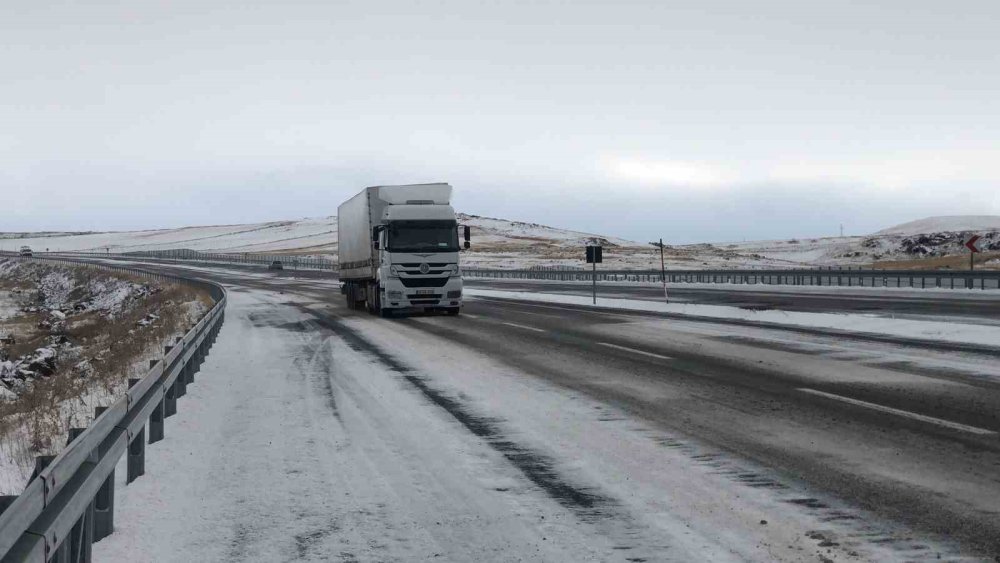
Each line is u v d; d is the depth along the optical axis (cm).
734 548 533
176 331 2534
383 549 549
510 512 624
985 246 12312
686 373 1368
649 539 555
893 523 577
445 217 2848
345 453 834
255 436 924
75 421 1150
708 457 785
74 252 19688
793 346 1731
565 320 2633
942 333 1917
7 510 357
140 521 615
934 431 880
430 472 752
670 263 11338
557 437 890
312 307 3703
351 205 3478
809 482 689
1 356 3080
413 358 1672
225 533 586
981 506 614
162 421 911
